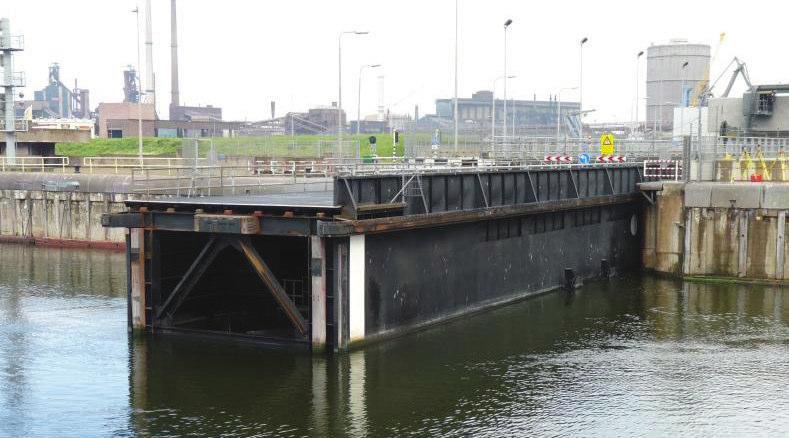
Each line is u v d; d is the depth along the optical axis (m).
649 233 56.81
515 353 33.75
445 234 37.62
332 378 29.66
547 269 46.72
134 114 157.88
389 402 27.48
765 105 79.12
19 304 43.00
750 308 43.81
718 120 83.06
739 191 51.59
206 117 198.00
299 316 32.75
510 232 43.00
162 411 26.64
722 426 26.06
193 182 44.47
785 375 31.52
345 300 31.73
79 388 28.95
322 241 31.17
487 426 25.61
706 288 49.81
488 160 55.41
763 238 51.25
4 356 32.91
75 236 68.88
